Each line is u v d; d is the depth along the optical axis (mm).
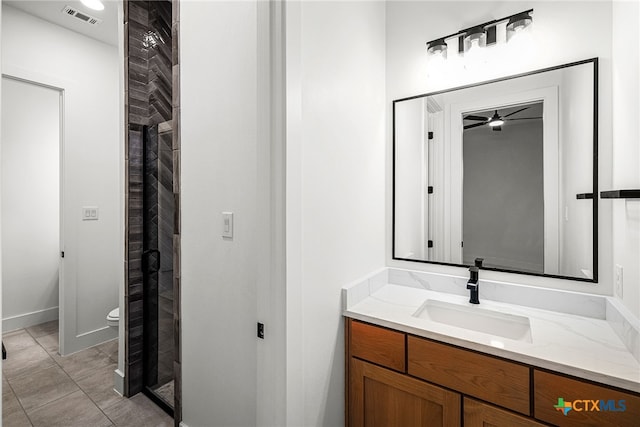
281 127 1094
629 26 1152
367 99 1673
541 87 1486
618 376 948
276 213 1113
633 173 1111
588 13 1387
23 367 2428
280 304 1108
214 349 1477
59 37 2652
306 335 1230
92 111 2807
